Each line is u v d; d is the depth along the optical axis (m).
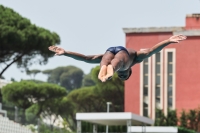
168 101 114.25
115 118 71.25
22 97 147.12
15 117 98.94
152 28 112.75
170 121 102.88
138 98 115.69
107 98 154.25
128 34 114.31
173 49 114.25
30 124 100.12
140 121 74.75
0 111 97.38
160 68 114.94
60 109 154.38
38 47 103.44
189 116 104.00
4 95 146.38
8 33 97.69
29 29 101.62
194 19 112.19
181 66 113.81
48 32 105.94
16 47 101.00
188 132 87.38
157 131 80.94
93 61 20.06
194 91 112.62
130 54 18.70
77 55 19.95
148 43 113.12
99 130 91.25
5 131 91.94
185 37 19.20
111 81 150.00
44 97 149.25
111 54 18.00
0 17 99.06
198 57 112.62
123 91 150.88
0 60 102.94
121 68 18.44
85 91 164.25
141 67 116.12
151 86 115.06
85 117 72.81
